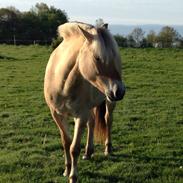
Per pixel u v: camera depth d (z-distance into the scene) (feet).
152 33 175.73
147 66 90.63
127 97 59.16
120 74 21.63
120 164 30.19
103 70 21.24
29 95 60.70
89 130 31.04
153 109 51.06
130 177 28.04
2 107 52.29
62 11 238.07
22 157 31.65
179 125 43.27
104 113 30.99
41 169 29.14
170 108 51.85
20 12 227.20
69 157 27.94
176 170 29.22
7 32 217.56
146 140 37.01
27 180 27.37
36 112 49.29
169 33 173.47
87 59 22.44
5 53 116.06
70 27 26.13
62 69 24.88
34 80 74.43
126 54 110.11
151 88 66.85
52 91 25.96
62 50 26.30
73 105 24.79
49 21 225.56
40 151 33.27
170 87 67.62
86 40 22.56
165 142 36.60
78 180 27.32
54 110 26.78
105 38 21.27
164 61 98.84
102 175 28.32
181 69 87.30
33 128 41.47
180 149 34.24
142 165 30.14
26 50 124.77
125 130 40.55
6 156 31.94
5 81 73.20
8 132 39.42
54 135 38.96
